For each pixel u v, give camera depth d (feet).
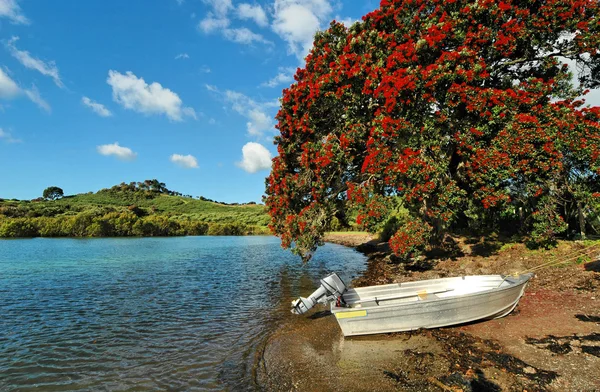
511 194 57.98
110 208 293.23
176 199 413.80
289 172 64.18
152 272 73.82
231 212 363.56
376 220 51.26
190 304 45.39
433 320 29.53
